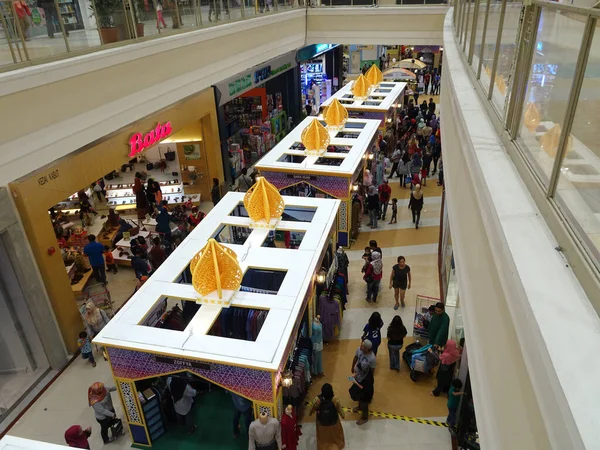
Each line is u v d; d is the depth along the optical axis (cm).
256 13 1664
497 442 204
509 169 262
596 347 138
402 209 1532
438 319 843
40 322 868
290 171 1252
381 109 1761
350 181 1225
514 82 283
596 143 159
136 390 723
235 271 744
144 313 736
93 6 877
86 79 858
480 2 473
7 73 691
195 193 1584
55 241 872
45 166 830
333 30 2188
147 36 1052
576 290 162
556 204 198
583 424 116
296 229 945
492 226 228
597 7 181
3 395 864
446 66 706
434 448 738
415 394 841
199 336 686
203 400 856
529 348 156
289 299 745
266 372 640
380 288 1134
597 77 160
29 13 734
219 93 1470
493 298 232
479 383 253
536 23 245
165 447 765
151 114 1145
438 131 1720
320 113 1911
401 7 2062
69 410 834
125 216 1495
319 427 705
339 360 916
